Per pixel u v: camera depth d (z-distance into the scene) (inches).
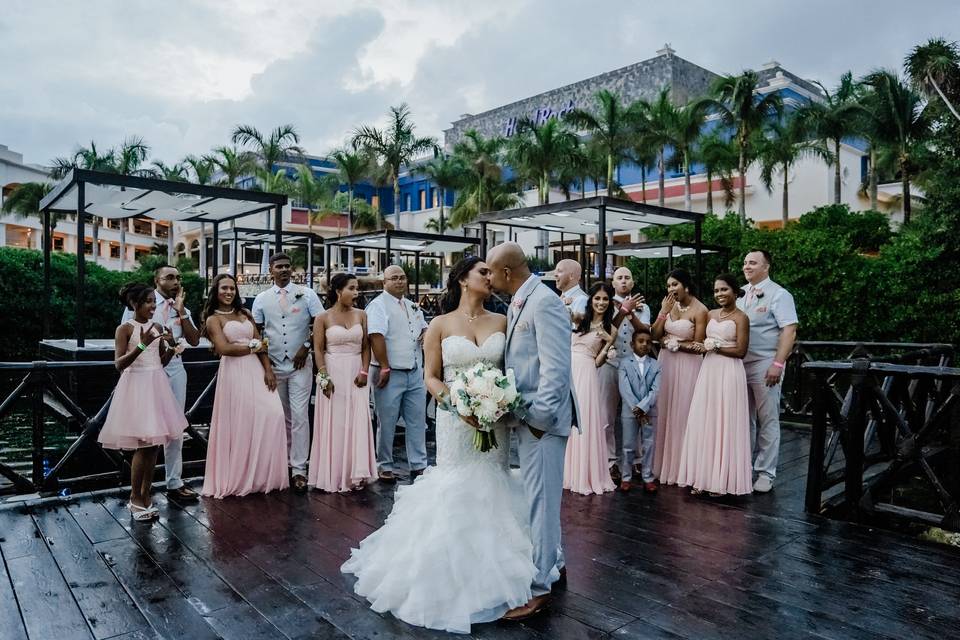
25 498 172.6
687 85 1411.2
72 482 189.3
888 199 1039.0
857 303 498.0
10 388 476.4
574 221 353.4
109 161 1323.8
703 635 102.2
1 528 149.8
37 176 1800.0
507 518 114.2
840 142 1027.9
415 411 202.7
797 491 186.1
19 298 668.1
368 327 190.1
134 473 155.9
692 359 191.5
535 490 111.2
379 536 127.5
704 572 127.0
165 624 105.2
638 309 189.3
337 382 183.6
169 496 175.3
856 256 510.6
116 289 740.7
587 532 150.1
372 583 114.9
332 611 110.0
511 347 113.0
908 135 894.4
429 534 111.0
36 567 127.5
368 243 608.4
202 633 102.5
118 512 161.9
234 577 123.4
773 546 141.3
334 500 174.1
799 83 1311.5
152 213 337.4
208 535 146.2
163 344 158.1
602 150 1082.7
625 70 1444.4
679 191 1167.6
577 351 184.1
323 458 183.3
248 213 331.6
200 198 289.3
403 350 195.2
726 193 1000.9
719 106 978.1
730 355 178.2
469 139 1342.3
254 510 164.7
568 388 111.3
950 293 464.8
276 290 194.9
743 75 949.8
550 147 1109.7
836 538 146.6
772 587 120.1
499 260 113.4
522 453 113.2
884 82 903.1
